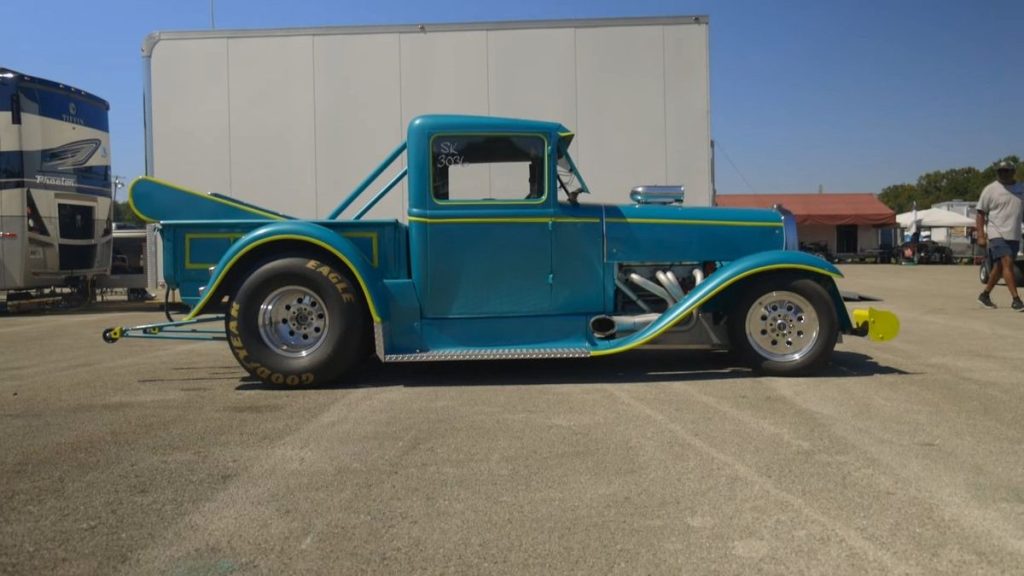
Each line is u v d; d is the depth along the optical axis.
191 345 7.41
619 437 3.78
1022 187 9.26
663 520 2.74
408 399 4.73
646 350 6.60
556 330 5.38
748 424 4.00
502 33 9.83
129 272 13.28
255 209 5.48
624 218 5.43
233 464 3.41
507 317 5.32
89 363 6.25
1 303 11.95
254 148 9.96
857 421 4.03
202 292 5.15
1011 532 2.60
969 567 2.35
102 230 11.91
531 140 5.27
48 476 3.25
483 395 4.82
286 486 3.12
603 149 9.80
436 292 5.24
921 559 2.41
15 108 10.37
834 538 2.57
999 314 8.98
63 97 11.09
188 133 9.95
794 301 5.25
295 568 2.39
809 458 3.40
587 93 9.80
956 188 62.12
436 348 5.25
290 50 9.91
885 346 6.59
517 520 2.75
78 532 2.67
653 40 9.73
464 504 2.91
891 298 11.43
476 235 5.24
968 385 4.93
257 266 5.07
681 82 9.75
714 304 5.47
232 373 5.73
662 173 9.78
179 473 3.28
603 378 5.34
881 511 2.79
